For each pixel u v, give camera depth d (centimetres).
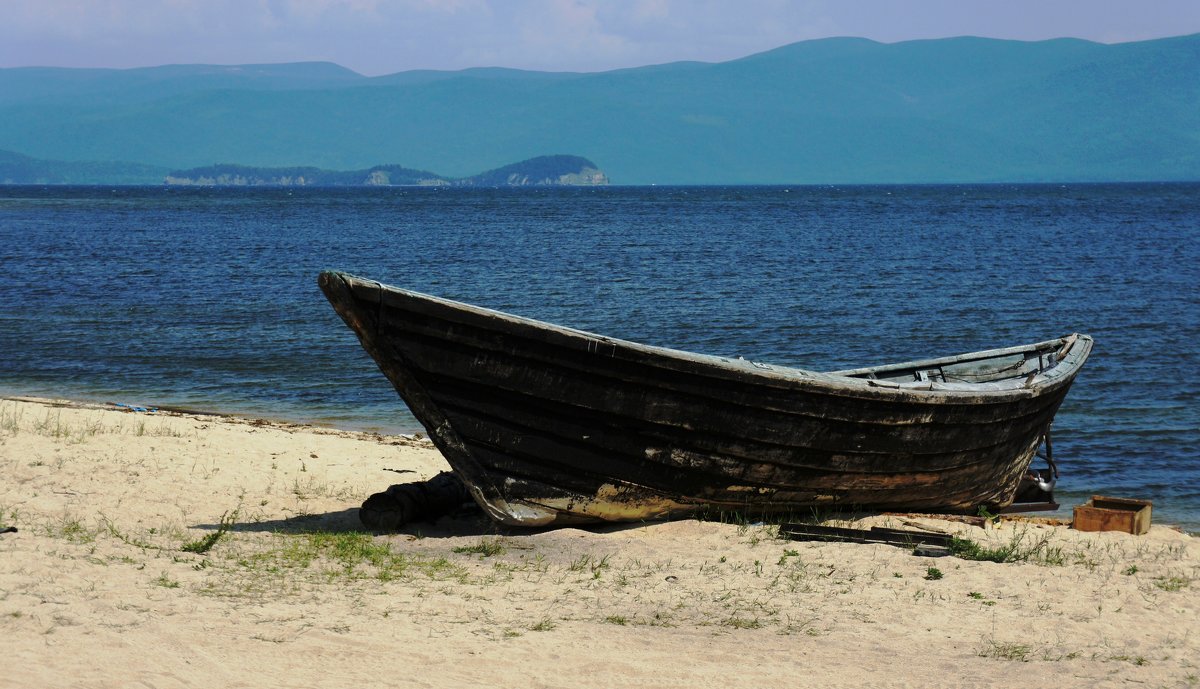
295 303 5053
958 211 15888
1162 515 2027
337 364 3550
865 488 1702
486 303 5062
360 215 15088
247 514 1633
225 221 13100
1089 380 3316
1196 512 2048
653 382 1477
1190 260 7338
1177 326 4381
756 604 1224
